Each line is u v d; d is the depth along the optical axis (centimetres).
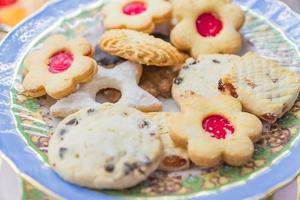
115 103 37
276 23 44
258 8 45
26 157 34
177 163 34
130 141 33
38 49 41
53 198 32
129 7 44
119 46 40
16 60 41
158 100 38
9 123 37
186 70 40
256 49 42
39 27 44
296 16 44
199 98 36
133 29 42
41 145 35
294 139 35
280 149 35
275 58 41
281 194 35
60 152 33
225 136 35
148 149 33
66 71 38
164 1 44
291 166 34
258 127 35
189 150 34
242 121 35
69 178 32
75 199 32
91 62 39
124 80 39
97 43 42
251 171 34
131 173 32
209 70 39
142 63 39
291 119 37
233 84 37
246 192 32
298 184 35
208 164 33
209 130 35
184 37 41
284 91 37
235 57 40
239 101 37
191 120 35
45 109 38
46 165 34
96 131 34
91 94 38
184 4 42
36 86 38
